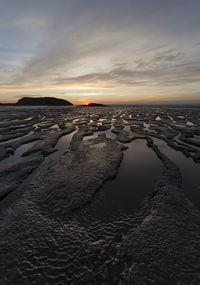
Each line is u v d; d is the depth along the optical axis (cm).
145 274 433
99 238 554
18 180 941
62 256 488
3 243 525
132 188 881
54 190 834
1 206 727
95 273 443
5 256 484
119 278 429
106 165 1158
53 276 436
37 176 998
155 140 1934
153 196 805
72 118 4384
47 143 1708
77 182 916
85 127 2881
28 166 1128
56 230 583
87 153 1420
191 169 1117
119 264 464
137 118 4372
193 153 1427
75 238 551
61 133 2248
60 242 534
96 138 1998
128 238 550
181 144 1723
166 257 477
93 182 918
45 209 694
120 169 1124
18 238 545
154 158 1339
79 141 1859
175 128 2712
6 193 813
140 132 2377
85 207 714
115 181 959
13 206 717
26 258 480
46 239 544
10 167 1105
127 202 757
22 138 1977
